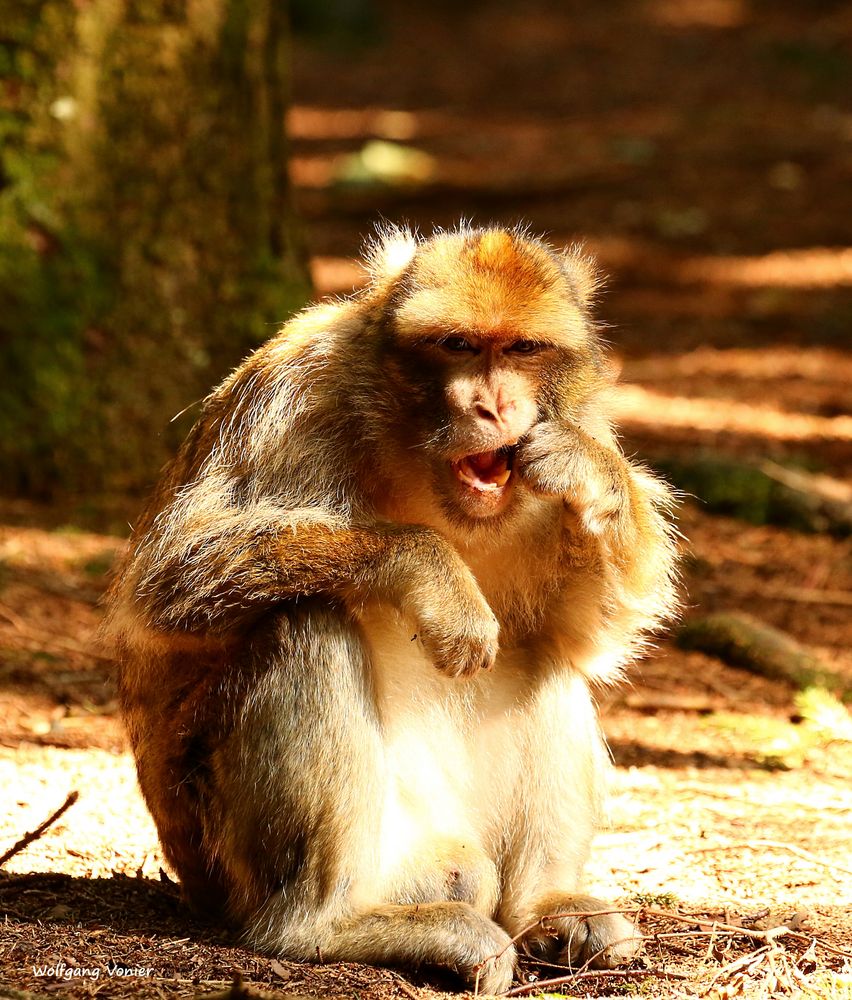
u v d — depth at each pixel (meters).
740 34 54.69
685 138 42.84
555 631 9.32
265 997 7.17
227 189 18.50
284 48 19.16
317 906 8.28
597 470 8.61
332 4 58.34
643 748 13.24
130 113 18.03
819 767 12.87
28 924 8.53
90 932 8.44
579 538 8.88
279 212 19.08
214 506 8.61
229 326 18.55
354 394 8.76
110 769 11.88
